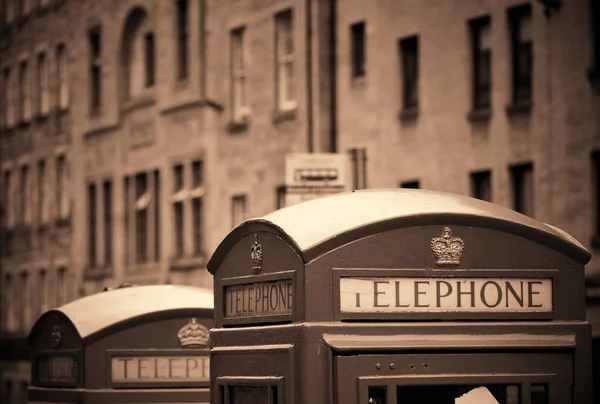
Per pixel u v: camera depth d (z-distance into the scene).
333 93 37.19
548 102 29.97
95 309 11.76
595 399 27.20
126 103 49.81
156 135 47.44
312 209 7.29
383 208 7.10
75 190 53.91
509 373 7.00
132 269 48.91
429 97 33.44
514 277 7.12
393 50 34.78
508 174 31.06
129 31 50.12
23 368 57.41
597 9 29.03
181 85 45.62
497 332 7.02
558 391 7.08
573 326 7.15
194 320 11.60
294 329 6.86
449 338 6.94
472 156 32.03
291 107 39.75
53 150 56.06
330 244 6.86
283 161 39.50
